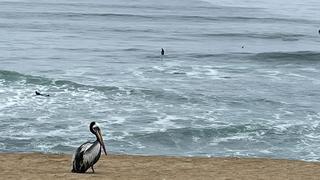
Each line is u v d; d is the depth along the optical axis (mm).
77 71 66062
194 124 40875
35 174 19656
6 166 22281
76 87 52469
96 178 18781
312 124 41781
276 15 190125
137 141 36406
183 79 61438
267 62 79188
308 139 37781
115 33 124062
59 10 191625
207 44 107625
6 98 47250
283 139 37562
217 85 58219
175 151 34906
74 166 19766
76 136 36875
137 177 19438
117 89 52062
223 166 22969
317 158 33625
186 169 21969
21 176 19188
